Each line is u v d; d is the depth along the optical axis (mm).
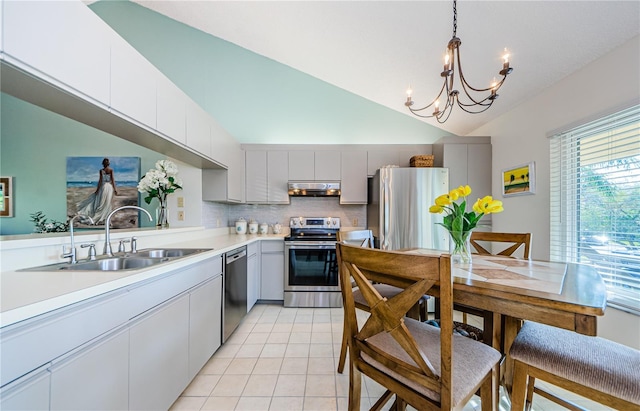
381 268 898
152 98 1574
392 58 2637
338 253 1111
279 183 3318
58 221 3150
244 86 3666
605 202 1812
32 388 717
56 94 1070
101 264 1489
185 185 2852
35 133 3189
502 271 1312
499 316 1413
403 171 2867
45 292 823
